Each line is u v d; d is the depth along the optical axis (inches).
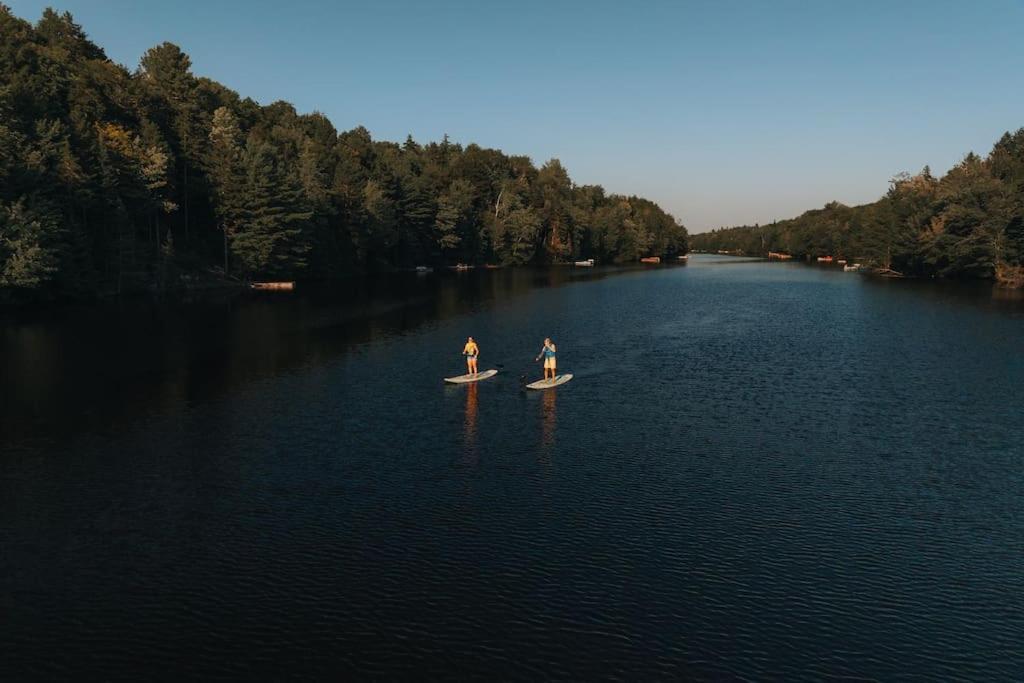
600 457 929.5
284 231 3688.5
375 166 5684.1
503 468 887.1
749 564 639.8
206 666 494.6
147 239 3437.5
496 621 547.8
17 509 765.3
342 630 536.4
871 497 798.5
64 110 3063.5
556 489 815.7
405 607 568.1
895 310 2701.8
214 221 3816.4
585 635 530.6
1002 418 1128.8
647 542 681.6
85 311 2477.9
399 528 712.4
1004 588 603.2
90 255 2800.2
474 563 639.8
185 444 988.6
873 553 663.1
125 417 1128.2
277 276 3934.5
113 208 2888.8
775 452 954.1
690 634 532.7
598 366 1573.6
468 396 1277.1
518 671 487.5
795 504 775.7
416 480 846.5
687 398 1261.1
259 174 3676.2
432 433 1040.8
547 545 674.2
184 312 2513.5
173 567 634.8
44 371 1478.8
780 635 532.4
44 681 478.6
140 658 504.4
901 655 509.4
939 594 592.7
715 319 2448.3
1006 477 864.9
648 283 4370.1
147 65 4714.6
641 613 560.1
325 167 5054.1
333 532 704.4
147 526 721.6
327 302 2945.4
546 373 1403.8
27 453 950.4
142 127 3481.8
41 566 639.1
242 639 526.3
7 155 2346.2
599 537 691.4
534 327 2215.8
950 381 1402.6
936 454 949.8
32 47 3184.1
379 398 1259.2
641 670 489.4
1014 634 535.8
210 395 1277.1
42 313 2404.0
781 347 1833.2
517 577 614.9
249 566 636.1
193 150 3720.5
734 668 493.0
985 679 483.5
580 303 3021.7
